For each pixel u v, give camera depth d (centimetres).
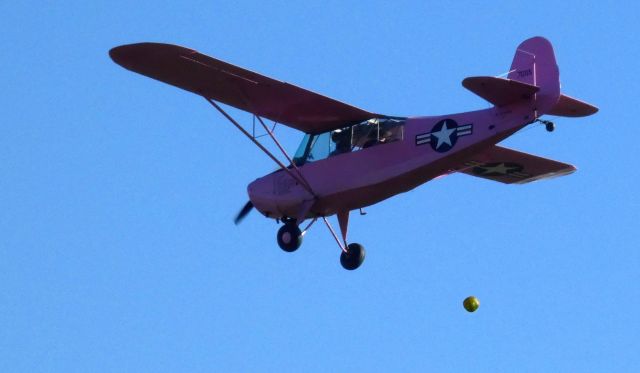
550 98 5928
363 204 6444
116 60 5909
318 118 6462
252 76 6062
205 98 6306
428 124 6203
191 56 5869
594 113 6525
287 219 6656
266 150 6406
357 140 6400
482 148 6072
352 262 6612
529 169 7281
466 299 5881
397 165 6231
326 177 6431
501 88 5850
